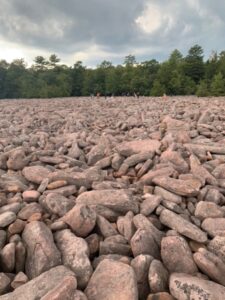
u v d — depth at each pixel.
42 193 3.64
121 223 2.95
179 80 42.88
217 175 4.12
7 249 2.45
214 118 7.82
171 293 2.12
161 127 6.94
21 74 58.56
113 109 12.87
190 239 2.69
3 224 2.80
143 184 3.96
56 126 8.85
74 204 3.24
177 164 4.33
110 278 2.18
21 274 2.35
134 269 2.31
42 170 4.14
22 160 4.70
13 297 2.06
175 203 3.26
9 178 4.07
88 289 2.17
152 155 4.64
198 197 3.51
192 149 4.91
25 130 7.98
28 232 2.67
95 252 2.71
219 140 5.87
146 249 2.56
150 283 2.21
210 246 2.62
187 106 12.30
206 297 2.01
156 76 47.88
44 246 2.46
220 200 3.49
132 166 4.55
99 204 3.19
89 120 9.47
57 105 16.98
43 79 58.03
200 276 2.33
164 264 2.44
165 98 22.91
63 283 2.00
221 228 2.84
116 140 6.00
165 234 2.82
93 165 4.89
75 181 3.84
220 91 33.50
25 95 53.78
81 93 57.66
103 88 54.16
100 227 2.89
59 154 5.31
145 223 2.83
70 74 57.78
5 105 18.17
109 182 3.85
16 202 3.35
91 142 6.00
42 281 2.14
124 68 54.31
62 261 2.44
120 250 2.66
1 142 6.34
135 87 49.25
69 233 2.70
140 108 12.65
